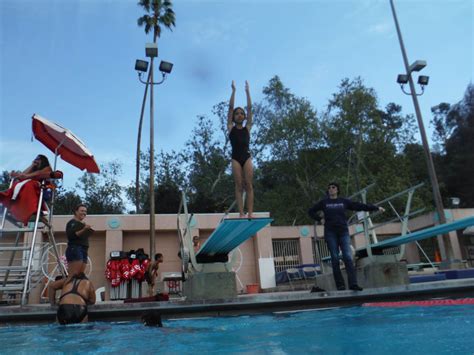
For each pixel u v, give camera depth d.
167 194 24.12
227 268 6.90
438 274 9.68
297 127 31.98
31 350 3.28
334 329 3.72
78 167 7.64
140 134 25.42
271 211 31.20
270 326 4.23
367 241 7.90
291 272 15.71
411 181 34.81
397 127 38.69
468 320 3.75
